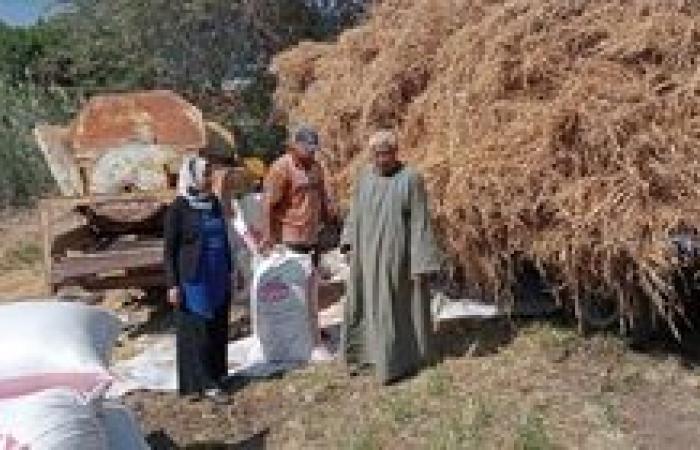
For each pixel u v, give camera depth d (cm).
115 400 591
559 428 644
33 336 559
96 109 1097
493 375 716
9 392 535
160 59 1777
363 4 1767
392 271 735
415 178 732
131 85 1809
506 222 712
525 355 737
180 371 780
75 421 523
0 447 509
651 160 668
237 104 1794
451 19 881
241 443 708
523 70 751
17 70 2220
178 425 741
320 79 1124
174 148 1071
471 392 699
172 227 762
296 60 1222
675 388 684
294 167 845
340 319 891
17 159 1798
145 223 1014
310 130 843
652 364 712
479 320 807
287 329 819
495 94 759
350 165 910
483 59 781
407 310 744
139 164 1053
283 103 1252
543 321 783
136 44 1770
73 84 1994
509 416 661
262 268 819
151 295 1050
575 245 674
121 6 1756
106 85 1902
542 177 696
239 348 855
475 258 750
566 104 699
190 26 1748
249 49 1783
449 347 774
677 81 698
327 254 958
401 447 652
